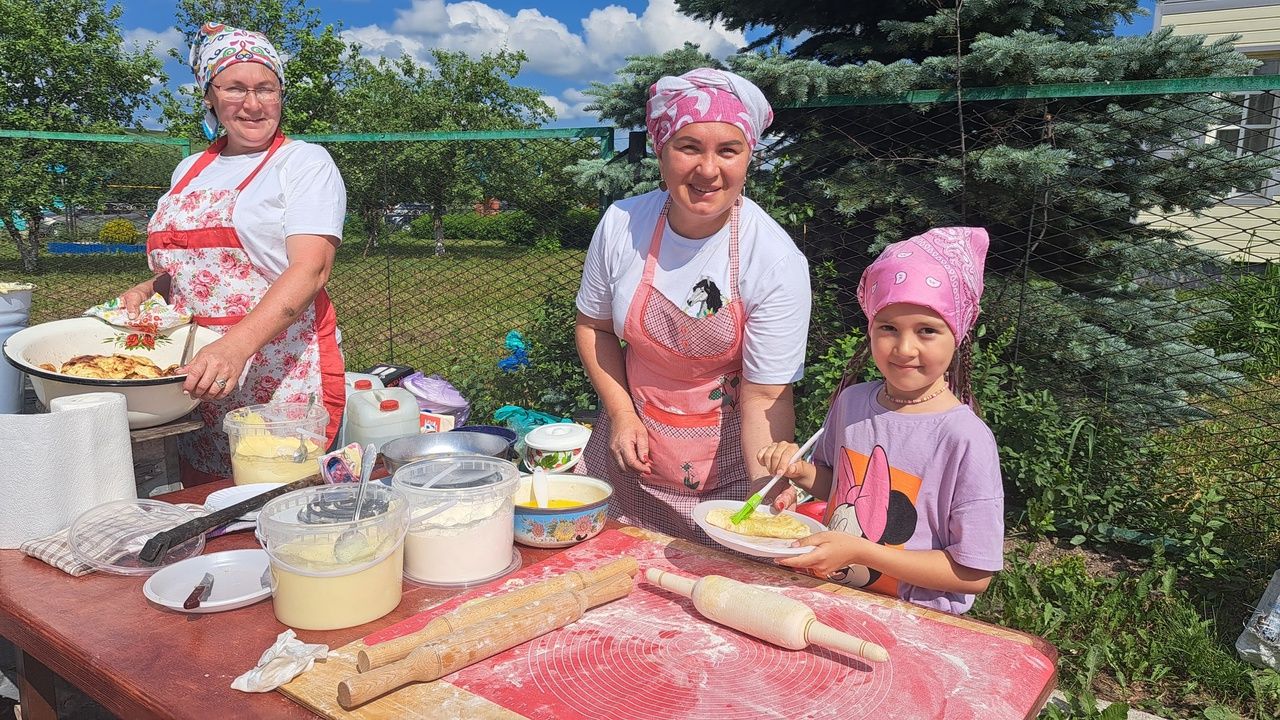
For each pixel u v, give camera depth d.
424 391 2.95
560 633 1.36
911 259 1.77
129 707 1.23
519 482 1.73
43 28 16.56
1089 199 4.09
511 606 1.38
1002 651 1.33
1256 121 9.40
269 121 2.40
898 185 4.27
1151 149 4.20
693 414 2.23
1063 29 4.56
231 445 2.08
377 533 1.42
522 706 1.16
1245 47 9.84
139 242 9.35
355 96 25.42
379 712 1.14
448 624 1.32
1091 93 3.44
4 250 11.11
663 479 2.30
